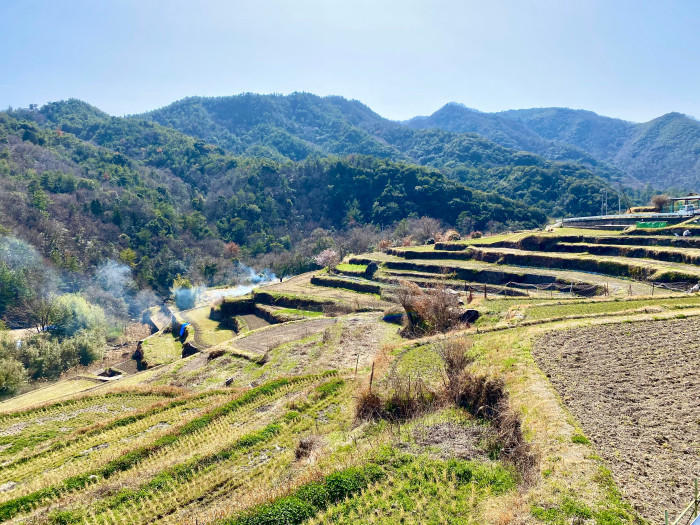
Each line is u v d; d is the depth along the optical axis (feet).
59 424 106.42
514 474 51.78
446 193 535.60
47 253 381.19
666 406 57.57
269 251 518.78
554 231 274.36
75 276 376.48
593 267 196.24
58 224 424.46
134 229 487.20
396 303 195.00
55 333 260.42
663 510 39.68
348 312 204.13
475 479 52.60
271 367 134.00
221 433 84.89
